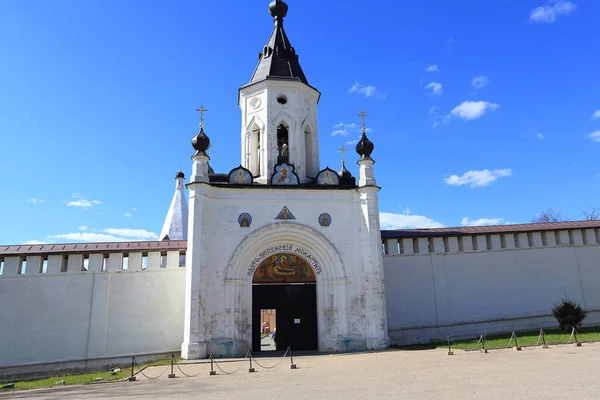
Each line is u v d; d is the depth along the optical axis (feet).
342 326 76.13
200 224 74.69
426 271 90.89
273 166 87.15
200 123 79.87
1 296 75.25
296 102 90.94
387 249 91.25
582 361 47.14
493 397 31.53
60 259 78.59
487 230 94.79
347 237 80.28
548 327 91.15
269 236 78.33
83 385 51.44
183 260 88.89
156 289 81.05
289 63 95.66
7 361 73.31
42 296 76.54
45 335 75.31
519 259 94.02
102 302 78.48
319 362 59.67
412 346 78.69
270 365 59.26
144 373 57.52
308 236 79.20
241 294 75.97
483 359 53.16
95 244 83.25
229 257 76.23
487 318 90.58
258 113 90.38
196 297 71.77
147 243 85.15
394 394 34.32
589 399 29.66
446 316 89.61
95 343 76.74
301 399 34.06
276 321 78.84
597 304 94.17
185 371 57.57
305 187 80.64
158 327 79.71
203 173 77.20
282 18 101.96
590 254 96.37
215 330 73.00
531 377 38.96
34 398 41.73
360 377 44.11
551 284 93.76
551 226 97.09
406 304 88.84
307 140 94.12
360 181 81.46
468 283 91.66
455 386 36.47
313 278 80.53
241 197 79.05
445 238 93.81
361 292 78.02
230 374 52.65
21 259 78.18
